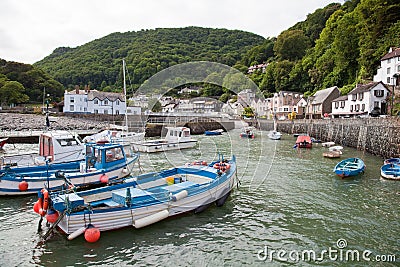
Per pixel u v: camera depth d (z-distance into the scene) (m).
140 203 10.61
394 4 50.12
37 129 43.19
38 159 17.47
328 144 35.66
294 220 11.59
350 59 66.38
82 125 50.97
